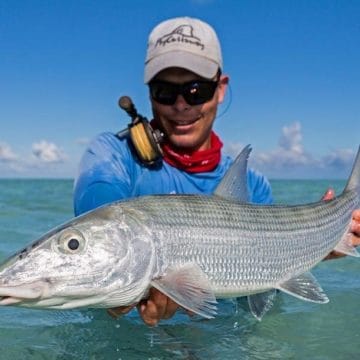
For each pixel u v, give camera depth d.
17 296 0.81
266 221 1.05
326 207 1.21
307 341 1.10
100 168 1.14
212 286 0.97
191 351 1.05
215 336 1.12
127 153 1.21
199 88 1.19
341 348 1.06
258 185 1.36
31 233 2.36
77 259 0.84
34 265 0.82
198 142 1.24
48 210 3.36
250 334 1.13
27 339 1.09
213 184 1.26
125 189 1.16
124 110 1.19
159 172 1.22
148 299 0.92
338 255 1.28
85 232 0.85
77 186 1.14
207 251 0.95
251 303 1.08
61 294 0.83
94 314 1.23
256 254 1.02
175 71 1.18
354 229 1.29
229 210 1.00
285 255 1.08
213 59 1.20
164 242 0.90
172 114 1.20
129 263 0.87
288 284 1.10
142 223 0.89
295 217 1.12
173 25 1.19
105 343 1.08
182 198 0.96
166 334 1.12
